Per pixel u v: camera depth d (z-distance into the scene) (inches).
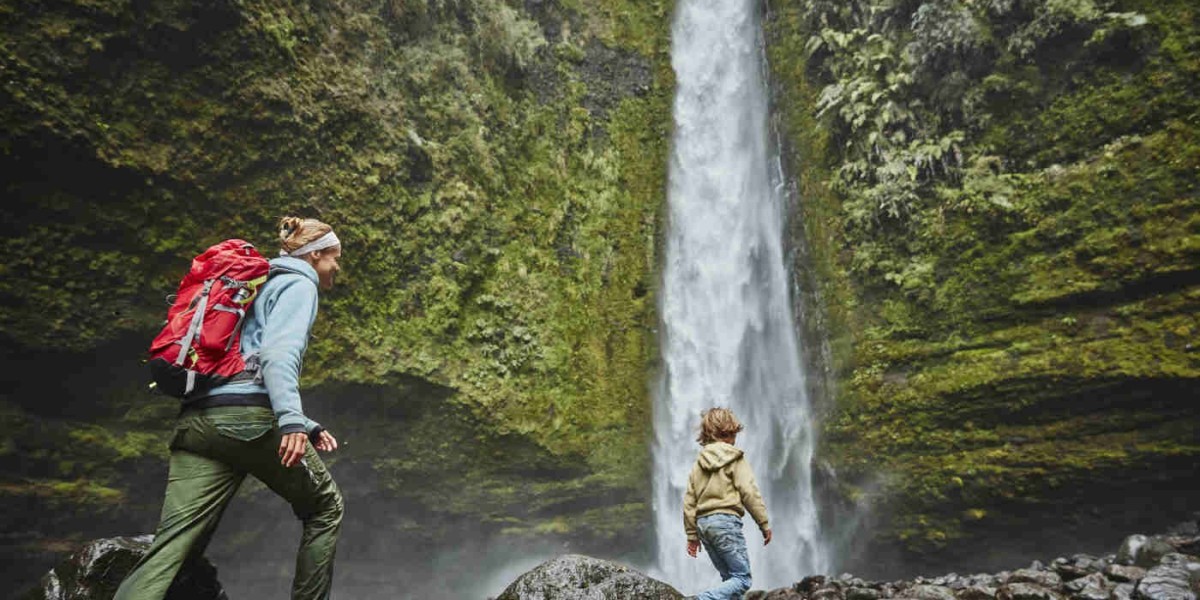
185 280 110.4
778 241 585.3
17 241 366.0
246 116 427.8
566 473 538.9
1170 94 390.0
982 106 465.1
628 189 629.0
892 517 462.3
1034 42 440.1
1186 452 361.4
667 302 613.0
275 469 106.0
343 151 474.6
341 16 487.5
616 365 576.7
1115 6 414.3
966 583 253.9
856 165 516.7
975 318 440.8
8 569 378.3
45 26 354.3
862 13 548.1
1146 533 389.1
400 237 498.0
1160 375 362.0
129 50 383.9
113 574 139.6
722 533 156.9
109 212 388.5
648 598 161.3
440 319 502.9
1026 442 409.1
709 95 674.8
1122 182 397.4
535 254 563.8
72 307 383.2
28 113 350.3
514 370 527.2
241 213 434.3
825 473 503.2
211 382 103.7
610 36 667.4
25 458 376.2
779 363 565.3
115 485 405.4
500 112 578.2
